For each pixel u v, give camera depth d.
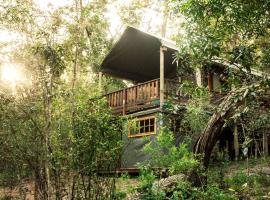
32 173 6.91
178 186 6.82
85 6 7.57
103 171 6.02
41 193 6.07
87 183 6.01
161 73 13.43
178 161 6.74
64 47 6.89
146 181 6.50
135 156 13.81
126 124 6.31
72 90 6.42
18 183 7.36
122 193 6.24
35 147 6.38
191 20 6.62
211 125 8.31
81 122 5.91
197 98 10.36
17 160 6.84
